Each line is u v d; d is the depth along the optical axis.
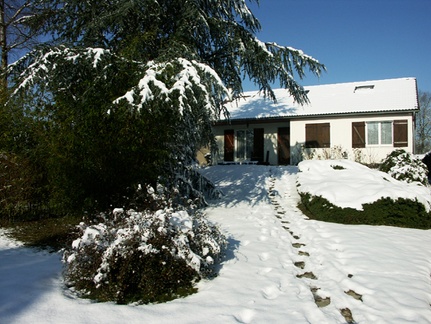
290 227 7.29
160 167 7.38
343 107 17.56
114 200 6.14
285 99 20.66
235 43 8.90
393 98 17.38
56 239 6.29
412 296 3.74
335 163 11.03
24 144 7.39
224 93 6.66
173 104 6.05
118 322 3.13
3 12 13.50
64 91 7.01
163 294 3.87
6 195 7.43
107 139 5.96
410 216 7.21
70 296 3.77
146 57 8.66
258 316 3.25
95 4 8.69
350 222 7.50
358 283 4.11
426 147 41.59
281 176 13.98
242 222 7.57
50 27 9.23
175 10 9.25
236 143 20.31
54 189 6.40
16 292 3.70
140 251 3.88
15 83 7.25
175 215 4.33
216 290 3.88
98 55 6.41
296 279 4.25
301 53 8.86
